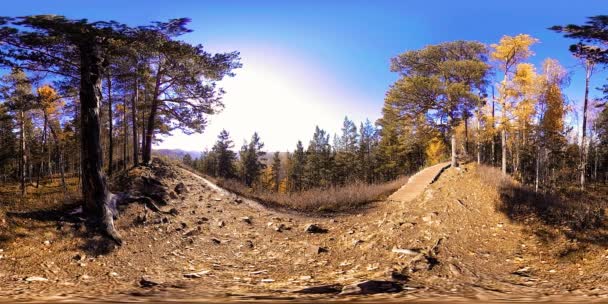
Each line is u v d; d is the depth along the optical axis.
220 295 6.73
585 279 8.31
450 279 8.61
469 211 15.73
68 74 16.36
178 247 12.91
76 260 10.31
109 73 20.55
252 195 23.84
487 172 23.34
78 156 41.59
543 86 25.91
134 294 6.85
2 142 39.81
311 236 15.12
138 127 28.42
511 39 24.09
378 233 13.45
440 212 15.66
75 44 14.01
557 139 28.41
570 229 12.19
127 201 15.25
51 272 9.22
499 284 8.07
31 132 39.97
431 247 11.38
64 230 11.97
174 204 17.47
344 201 23.16
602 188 30.44
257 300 6.10
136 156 23.33
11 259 9.46
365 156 63.94
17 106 22.97
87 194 13.49
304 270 10.43
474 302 5.93
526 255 10.92
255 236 15.38
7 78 27.16
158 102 23.42
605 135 36.75
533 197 17.06
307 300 6.14
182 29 15.53
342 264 10.92
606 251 9.87
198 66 20.95
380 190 25.59
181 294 6.84
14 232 11.03
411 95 30.06
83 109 13.92
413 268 9.51
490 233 13.17
